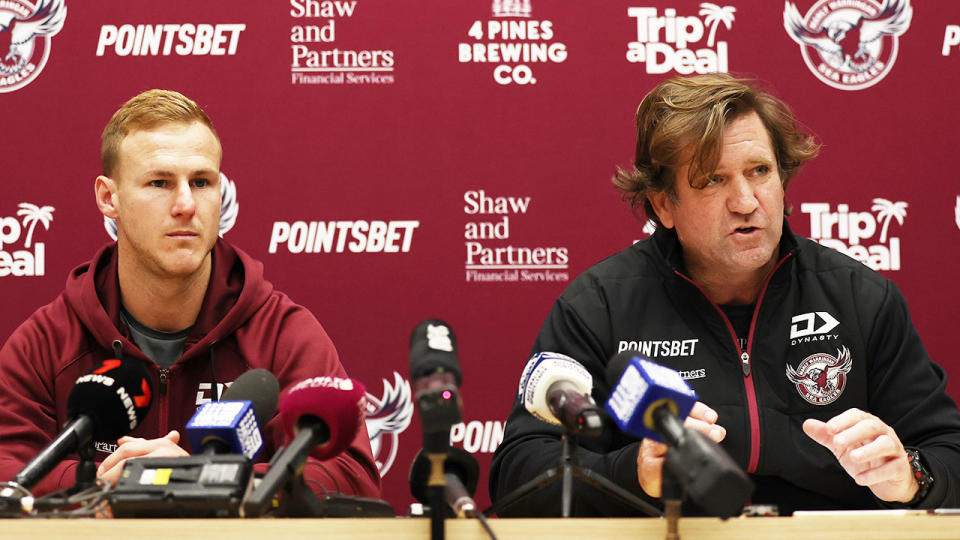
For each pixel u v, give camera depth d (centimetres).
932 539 120
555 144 315
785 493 218
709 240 214
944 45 318
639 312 229
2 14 311
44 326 239
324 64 315
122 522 114
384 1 317
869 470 166
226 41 314
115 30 313
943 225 313
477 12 318
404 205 312
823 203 313
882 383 220
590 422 129
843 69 317
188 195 228
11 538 113
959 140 315
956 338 309
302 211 311
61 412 232
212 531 114
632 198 245
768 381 221
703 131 211
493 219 313
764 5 319
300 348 240
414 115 315
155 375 234
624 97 317
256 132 312
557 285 312
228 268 250
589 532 118
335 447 137
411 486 132
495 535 117
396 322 309
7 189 306
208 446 139
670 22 318
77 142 309
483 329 310
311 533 116
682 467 107
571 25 318
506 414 306
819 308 224
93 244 307
